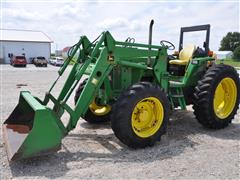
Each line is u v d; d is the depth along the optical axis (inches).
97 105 209.0
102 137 182.7
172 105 198.4
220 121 202.7
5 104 287.1
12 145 139.1
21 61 1182.3
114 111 155.3
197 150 161.8
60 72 178.5
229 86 212.7
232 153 157.6
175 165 140.7
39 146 131.4
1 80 556.1
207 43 223.3
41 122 131.6
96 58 167.3
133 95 154.6
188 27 239.6
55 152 140.9
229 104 213.6
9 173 129.0
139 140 159.0
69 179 124.3
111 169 135.0
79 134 188.9
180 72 222.8
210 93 194.1
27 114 163.8
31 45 1643.7
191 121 226.5
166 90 194.5
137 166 138.8
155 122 168.1
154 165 140.3
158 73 189.3
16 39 1620.3
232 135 192.2
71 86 176.6
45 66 1240.8
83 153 154.1
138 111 163.8
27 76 669.9
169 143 173.3
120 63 168.6
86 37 179.5
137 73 186.2
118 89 184.2
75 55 179.3
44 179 124.0
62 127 148.8
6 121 168.7
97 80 159.2
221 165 141.4
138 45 176.9
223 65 206.8
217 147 167.2
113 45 164.9
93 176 127.6
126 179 125.6
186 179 126.5
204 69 220.4
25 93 171.2
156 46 186.2
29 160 142.5
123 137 155.2
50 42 1680.6
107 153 154.9
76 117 153.4
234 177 129.1
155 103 166.1
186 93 215.3
